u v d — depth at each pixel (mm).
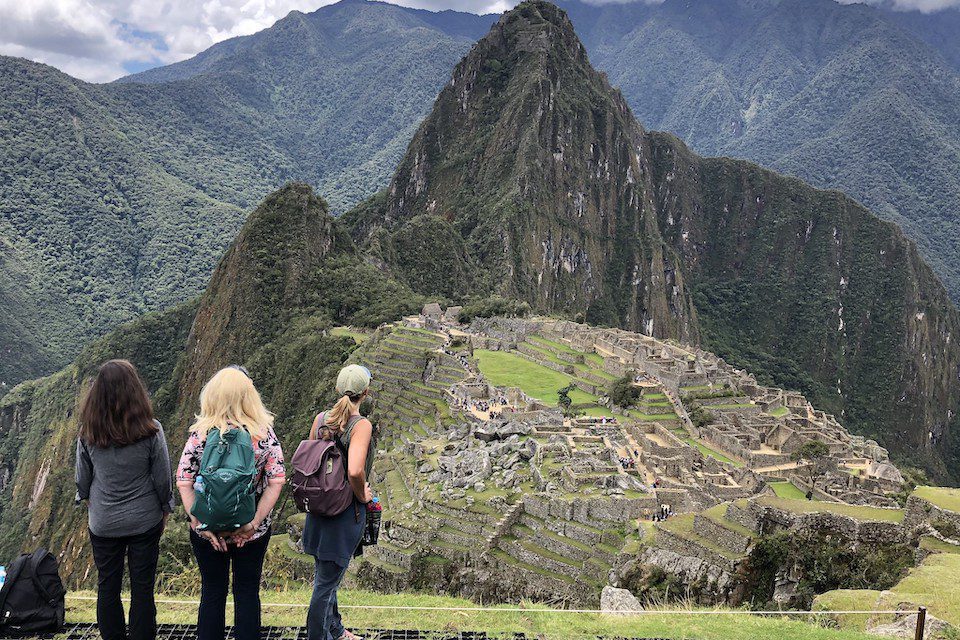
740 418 79625
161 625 13523
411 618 15422
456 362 89438
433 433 61438
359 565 33906
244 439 10500
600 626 15172
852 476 64500
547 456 39969
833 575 21828
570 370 97125
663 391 86062
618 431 58031
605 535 30172
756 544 22938
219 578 11172
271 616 15156
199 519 10266
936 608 16766
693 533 24672
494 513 34219
